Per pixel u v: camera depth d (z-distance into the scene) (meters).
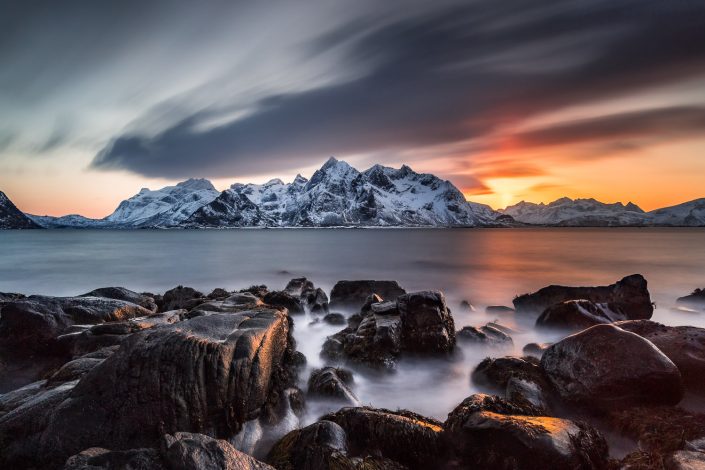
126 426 6.78
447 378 12.21
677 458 5.66
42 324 11.68
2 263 56.00
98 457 5.10
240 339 8.25
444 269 47.16
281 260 59.12
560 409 8.86
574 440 5.89
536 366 10.12
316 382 10.03
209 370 7.40
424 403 10.98
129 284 37.94
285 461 6.40
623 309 17.97
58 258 63.81
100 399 6.96
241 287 36.56
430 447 6.43
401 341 13.38
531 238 141.62
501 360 10.74
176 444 5.13
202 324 8.65
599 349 8.91
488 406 6.98
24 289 35.69
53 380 8.41
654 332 10.88
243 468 5.02
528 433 5.83
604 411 8.34
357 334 13.72
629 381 8.28
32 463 6.39
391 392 11.60
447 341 13.58
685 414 7.85
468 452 6.20
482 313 23.25
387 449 6.56
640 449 7.08
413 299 14.40
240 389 7.66
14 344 11.33
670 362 8.43
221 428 7.38
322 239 139.50
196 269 48.47
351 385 11.20
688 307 24.02
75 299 13.56
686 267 47.69
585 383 8.70
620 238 137.75
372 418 6.92
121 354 7.46
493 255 66.31
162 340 7.66
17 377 10.61
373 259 59.94
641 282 19.95
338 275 42.69
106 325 11.59
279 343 9.66
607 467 6.03
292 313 19.05
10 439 6.55
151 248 88.31
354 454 6.48
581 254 67.31
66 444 6.52
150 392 7.03
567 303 16.47
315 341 16.36
